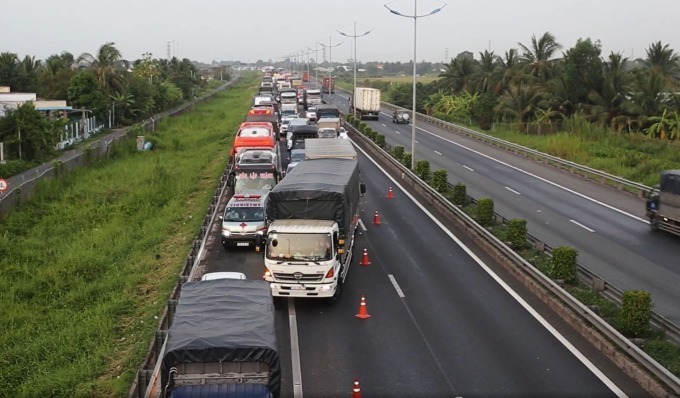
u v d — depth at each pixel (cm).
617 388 1675
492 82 9856
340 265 2433
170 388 1377
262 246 3131
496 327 2103
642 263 2791
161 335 1831
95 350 2045
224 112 10925
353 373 1786
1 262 2977
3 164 4909
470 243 3166
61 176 4750
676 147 5916
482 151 6362
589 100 7688
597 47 7819
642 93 7188
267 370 1400
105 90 8350
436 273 2695
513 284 2542
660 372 1633
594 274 2383
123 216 3903
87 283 2780
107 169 5338
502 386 1695
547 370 1784
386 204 4072
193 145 7000
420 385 1708
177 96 11144
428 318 2192
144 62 11512
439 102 10325
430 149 6450
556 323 2133
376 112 9262
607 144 6262
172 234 3550
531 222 3538
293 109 9025
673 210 3177
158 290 2630
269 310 1603
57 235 3534
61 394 1731
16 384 1841
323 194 2519
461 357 1878
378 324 2147
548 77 8769
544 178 4931
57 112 7188
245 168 4041
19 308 2453
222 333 1442
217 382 1388
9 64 8631
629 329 1917
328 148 3838
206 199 4294
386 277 2650
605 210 3866
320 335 2064
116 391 1709
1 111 6156
